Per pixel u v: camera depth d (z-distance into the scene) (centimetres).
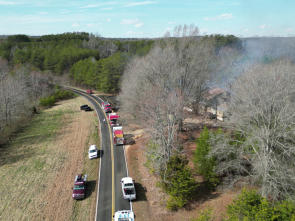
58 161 3844
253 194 1930
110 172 3444
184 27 4719
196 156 3027
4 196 2928
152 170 3291
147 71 4459
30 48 14100
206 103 5088
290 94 2539
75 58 11994
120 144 4384
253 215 1800
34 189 3067
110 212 2603
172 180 2556
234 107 3038
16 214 2594
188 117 5141
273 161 2319
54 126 5647
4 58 12400
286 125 2223
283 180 2289
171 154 3183
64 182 3222
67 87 10588
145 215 2544
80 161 3819
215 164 2848
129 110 5075
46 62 11488
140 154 3956
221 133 2886
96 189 3036
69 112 6769
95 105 7356
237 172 2955
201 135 3044
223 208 2497
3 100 5475
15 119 5809
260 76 2827
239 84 3247
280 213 1753
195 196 2811
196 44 4625
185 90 4328
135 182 3175
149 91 3809
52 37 18612
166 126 3491
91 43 16150
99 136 4853
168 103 3441
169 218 2489
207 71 4759
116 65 8025
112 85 8194
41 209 2669
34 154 4141
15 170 3584
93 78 9169
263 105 2438
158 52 4700
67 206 2717
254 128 2531
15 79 7531
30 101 7875
